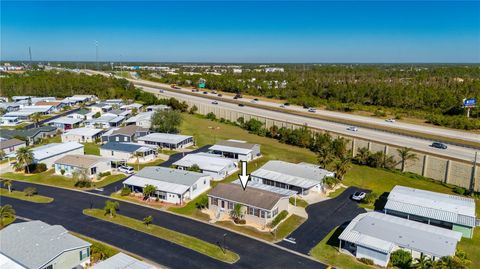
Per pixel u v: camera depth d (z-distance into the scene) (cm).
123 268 3812
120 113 13250
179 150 9244
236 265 4303
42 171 7669
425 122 12144
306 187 6362
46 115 14062
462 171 6938
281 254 4556
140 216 5588
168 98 16900
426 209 5434
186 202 6125
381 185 7062
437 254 4203
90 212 5697
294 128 10619
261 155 8950
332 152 8138
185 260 4391
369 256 4403
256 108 14925
